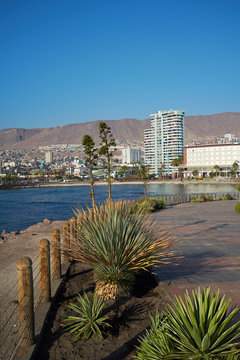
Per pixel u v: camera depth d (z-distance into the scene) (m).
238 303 5.18
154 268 7.30
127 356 3.67
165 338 3.32
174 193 93.19
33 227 16.31
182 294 5.59
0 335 4.29
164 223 15.03
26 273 3.84
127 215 5.95
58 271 6.25
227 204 26.72
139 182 199.25
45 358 3.68
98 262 5.27
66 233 6.77
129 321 4.49
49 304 4.95
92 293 5.64
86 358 3.66
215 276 6.75
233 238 11.26
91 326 4.18
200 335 3.12
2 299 5.64
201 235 11.84
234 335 3.38
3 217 44.41
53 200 81.12
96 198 78.31
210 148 188.25
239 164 177.00
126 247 5.18
